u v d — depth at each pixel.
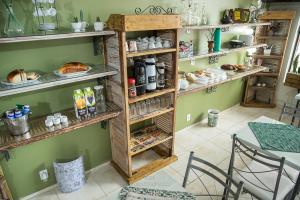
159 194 1.38
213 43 2.96
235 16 3.15
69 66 1.82
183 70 3.06
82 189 2.32
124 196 1.36
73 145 2.34
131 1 2.21
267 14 3.63
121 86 2.01
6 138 1.67
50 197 2.22
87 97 1.94
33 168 2.14
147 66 2.13
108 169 2.61
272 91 4.21
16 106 1.78
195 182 2.39
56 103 2.08
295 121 3.70
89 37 2.08
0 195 1.85
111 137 2.53
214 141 3.16
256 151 1.87
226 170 2.56
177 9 2.61
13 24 1.61
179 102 3.21
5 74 1.75
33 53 1.83
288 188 1.73
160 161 2.62
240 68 3.45
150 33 2.40
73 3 1.89
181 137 3.27
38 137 1.69
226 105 4.13
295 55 3.98
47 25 1.66
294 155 1.74
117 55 1.97
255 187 1.74
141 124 2.79
